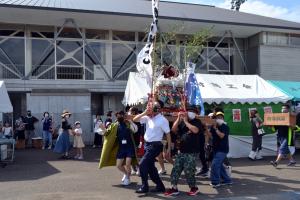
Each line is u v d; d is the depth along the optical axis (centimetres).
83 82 2312
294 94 1703
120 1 2592
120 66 2467
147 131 895
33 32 2323
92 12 2133
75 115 2225
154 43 1143
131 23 2342
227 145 969
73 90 2252
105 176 1134
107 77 2384
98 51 2436
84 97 2252
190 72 1182
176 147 942
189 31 2439
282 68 2652
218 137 962
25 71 2284
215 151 972
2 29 2270
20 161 1491
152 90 1108
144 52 1144
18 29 2295
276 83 1825
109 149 1001
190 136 866
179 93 1116
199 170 1148
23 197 870
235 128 1575
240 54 2673
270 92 1681
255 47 2666
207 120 969
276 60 2639
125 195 882
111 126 1004
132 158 1002
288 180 1057
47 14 2142
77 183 1028
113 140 1000
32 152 1812
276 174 1152
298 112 1653
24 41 2295
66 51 2353
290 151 1311
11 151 1620
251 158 1488
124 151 973
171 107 1094
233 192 913
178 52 1673
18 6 2020
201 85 1664
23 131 2014
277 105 1636
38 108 2169
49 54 2319
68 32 2367
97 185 998
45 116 2006
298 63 2691
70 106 2220
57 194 897
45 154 1725
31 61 2302
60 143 1558
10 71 2239
